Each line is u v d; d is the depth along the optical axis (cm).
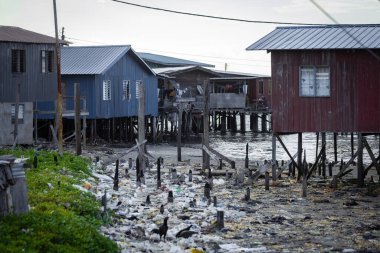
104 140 5075
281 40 2911
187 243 1738
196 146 5431
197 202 2406
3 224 1417
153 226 1911
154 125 5709
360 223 2108
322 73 2833
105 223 1838
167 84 6166
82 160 3014
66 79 4878
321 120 2844
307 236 1908
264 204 2472
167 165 3738
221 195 2666
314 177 3278
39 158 2714
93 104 4859
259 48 2825
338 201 2556
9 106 3834
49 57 4094
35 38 4041
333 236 1911
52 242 1402
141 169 2983
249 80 6881
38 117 4766
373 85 2788
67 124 5050
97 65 4891
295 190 2833
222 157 3475
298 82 2853
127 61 5291
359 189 2841
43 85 4044
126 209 2120
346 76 2808
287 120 2880
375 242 1834
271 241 1833
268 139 6525
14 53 3869
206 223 2033
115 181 2562
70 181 2264
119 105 5169
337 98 2823
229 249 1702
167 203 2359
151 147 5247
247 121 10588
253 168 3528
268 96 6969
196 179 3097
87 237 1470
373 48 2686
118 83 5150
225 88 6831
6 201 1472
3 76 3803
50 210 1658
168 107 5959
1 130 3816
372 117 2797
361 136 2838
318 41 2853
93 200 2039
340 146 5709
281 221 2127
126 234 1773
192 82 6456
